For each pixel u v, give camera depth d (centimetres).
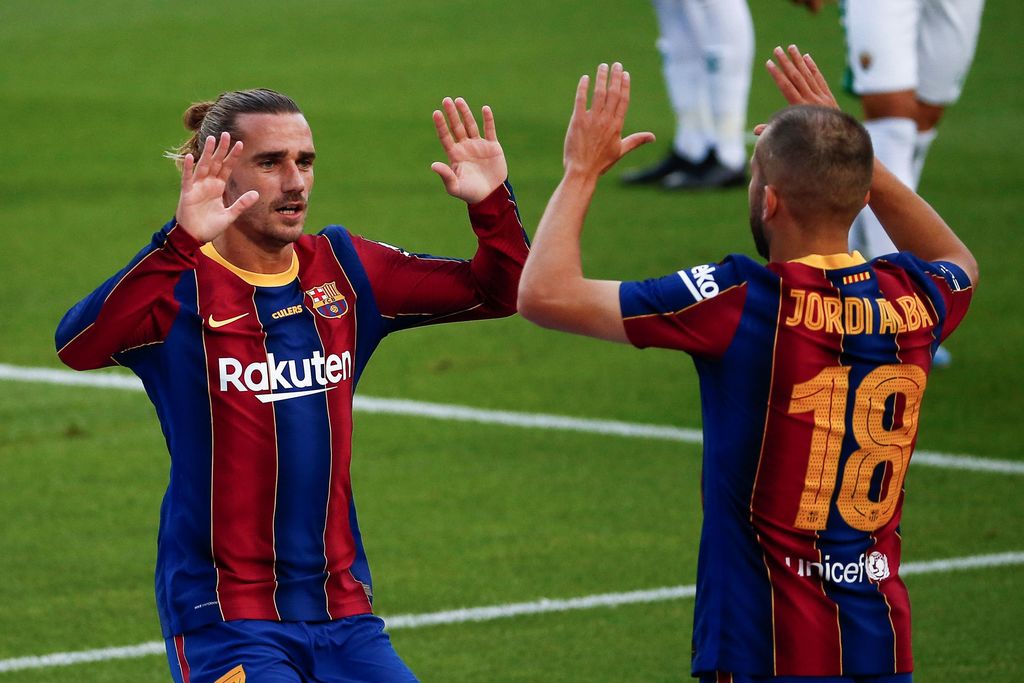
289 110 1384
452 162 1445
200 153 1403
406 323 1474
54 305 3788
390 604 2192
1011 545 2412
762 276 1220
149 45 7319
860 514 1226
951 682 1895
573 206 1245
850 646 1207
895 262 1288
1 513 2569
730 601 1219
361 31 7575
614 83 1257
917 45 3111
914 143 3150
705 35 4803
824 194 1227
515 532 2475
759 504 1216
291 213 1380
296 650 1352
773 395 1211
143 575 2320
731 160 4903
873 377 1226
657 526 2503
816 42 7038
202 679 1325
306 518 1375
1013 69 6644
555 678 1931
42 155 5372
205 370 1359
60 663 1997
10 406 3139
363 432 2989
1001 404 3114
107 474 2767
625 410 3123
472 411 3116
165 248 1302
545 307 1224
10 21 8056
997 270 4044
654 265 4038
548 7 8044
